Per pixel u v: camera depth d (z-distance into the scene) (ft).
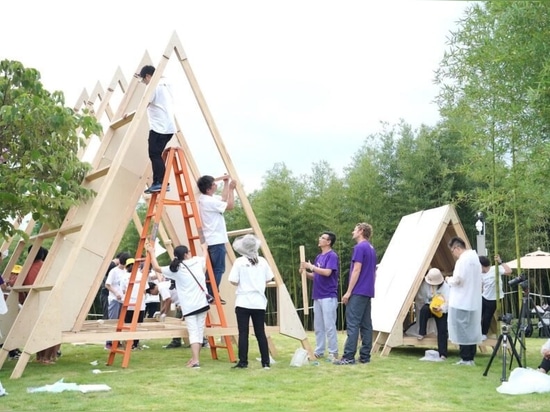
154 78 24.57
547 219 53.83
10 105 23.24
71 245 26.03
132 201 25.59
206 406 16.26
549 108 22.13
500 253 55.93
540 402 17.13
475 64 25.58
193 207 25.09
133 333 23.25
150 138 24.61
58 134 24.76
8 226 24.73
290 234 55.47
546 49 21.79
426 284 29.37
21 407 16.19
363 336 25.20
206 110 26.08
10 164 24.70
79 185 25.11
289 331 25.94
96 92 36.78
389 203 54.75
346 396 17.80
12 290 27.37
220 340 34.65
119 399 17.17
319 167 57.26
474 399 17.53
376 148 56.95
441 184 53.62
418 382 20.25
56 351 25.99
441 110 28.32
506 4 22.47
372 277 24.94
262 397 17.60
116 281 31.68
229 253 27.73
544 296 53.83
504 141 26.12
